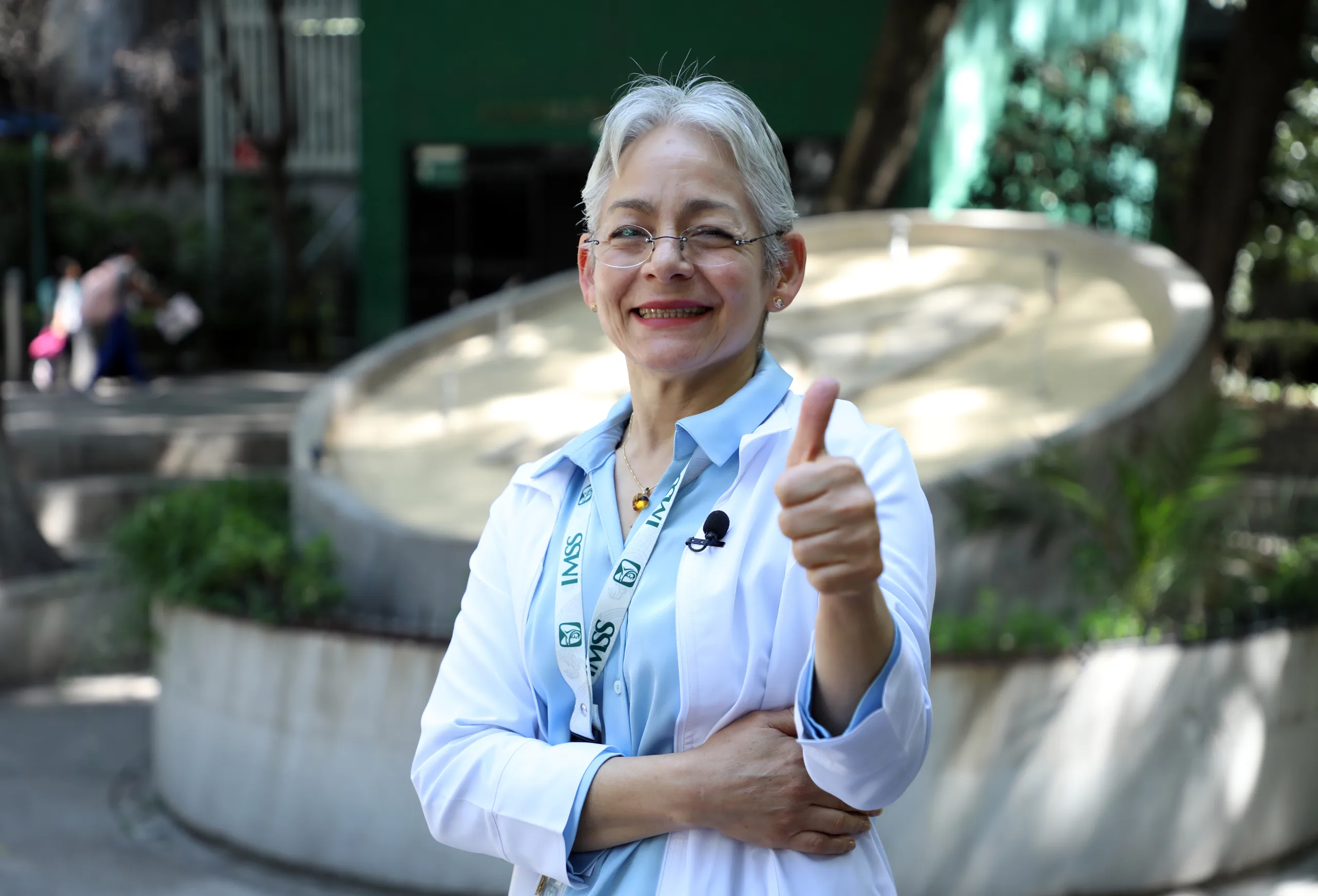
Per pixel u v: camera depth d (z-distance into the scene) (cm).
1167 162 1374
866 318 661
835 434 163
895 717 138
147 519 532
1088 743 412
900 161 1025
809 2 1548
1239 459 460
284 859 461
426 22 1686
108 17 2050
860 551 132
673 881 156
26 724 633
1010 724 405
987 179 1459
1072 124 1469
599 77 1641
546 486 177
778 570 156
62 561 759
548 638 168
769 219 168
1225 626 440
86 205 1720
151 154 2081
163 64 2041
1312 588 473
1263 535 545
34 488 885
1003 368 578
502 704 173
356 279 1848
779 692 155
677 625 157
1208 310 557
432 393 659
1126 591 446
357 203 1845
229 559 483
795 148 1585
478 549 183
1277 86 957
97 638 720
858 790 142
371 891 443
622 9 1616
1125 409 480
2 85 1961
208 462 1010
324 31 1905
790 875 153
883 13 1527
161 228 1731
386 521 486
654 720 158
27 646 696
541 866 161
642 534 162
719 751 153
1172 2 1616
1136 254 648
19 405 1193
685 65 176
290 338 1755
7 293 1462
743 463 161
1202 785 428
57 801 529
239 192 1853
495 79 1675
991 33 1469
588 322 743
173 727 509
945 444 500
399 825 438
